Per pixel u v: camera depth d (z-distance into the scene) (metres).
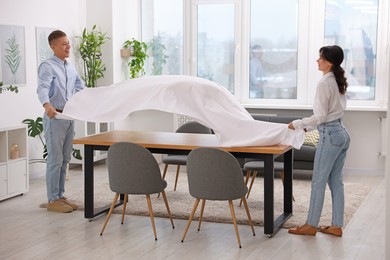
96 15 9.27
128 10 9.62
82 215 6.26
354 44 8.71
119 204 6.60
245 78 9.31
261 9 9.16
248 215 5.51
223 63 9.44
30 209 6.51
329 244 5.25
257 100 9.29
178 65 9.76
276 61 9.16
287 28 9.06
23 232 5.64
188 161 5.26
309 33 8.90
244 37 9.25
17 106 7.87
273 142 5.46
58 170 6.41
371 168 8.66
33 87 8.15
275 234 5.54
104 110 5.88
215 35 9.44
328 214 6.22
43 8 8.30
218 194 5.19
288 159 6.07
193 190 5.30
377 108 8.41
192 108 5.59
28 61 8.04
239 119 5.56
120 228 5.77
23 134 7.21
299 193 7.24
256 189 7.48
